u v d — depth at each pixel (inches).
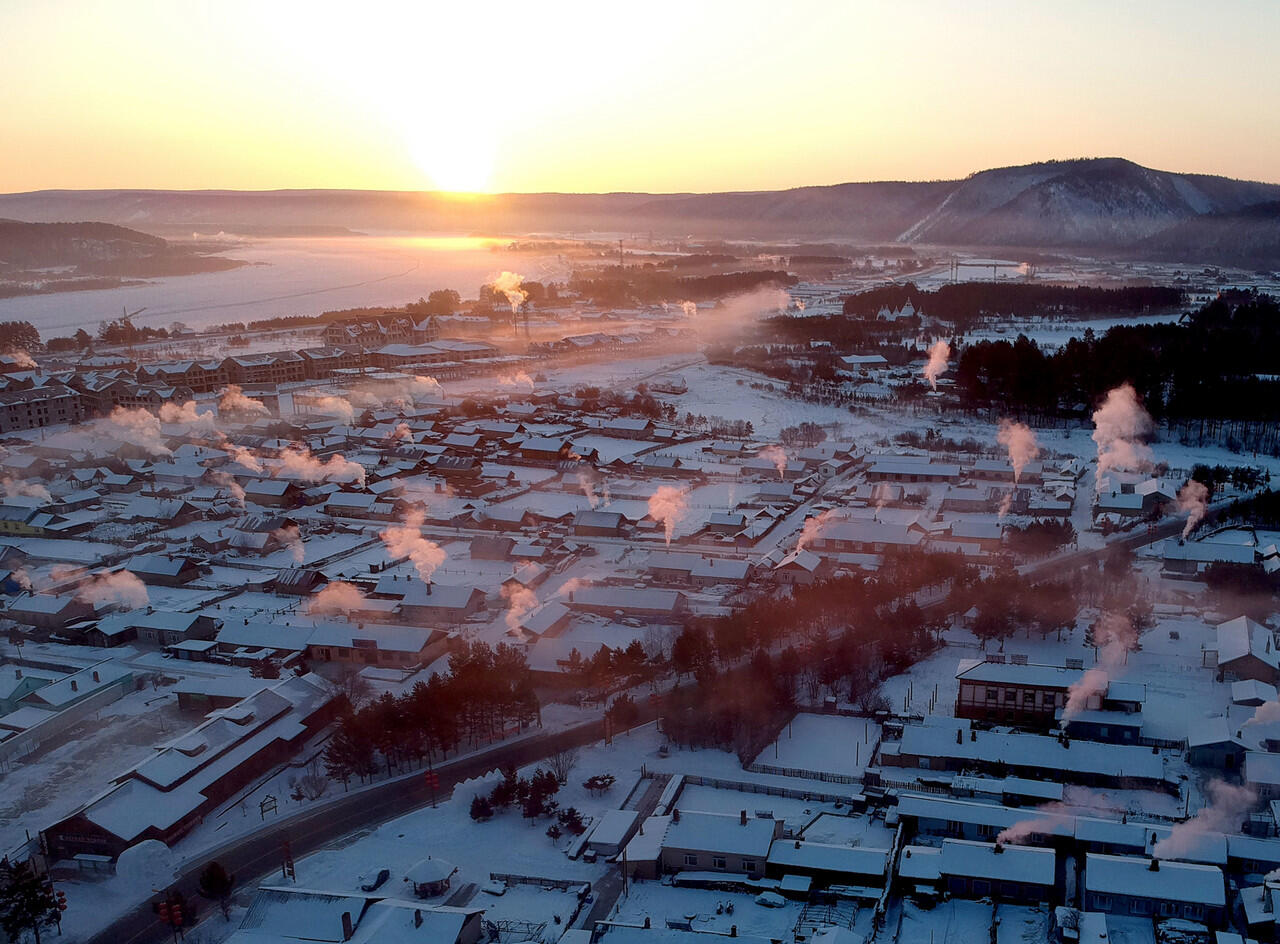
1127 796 4202.8
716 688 4933.6
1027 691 4785.9
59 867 3897.6
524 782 4254.4
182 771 4261.8
